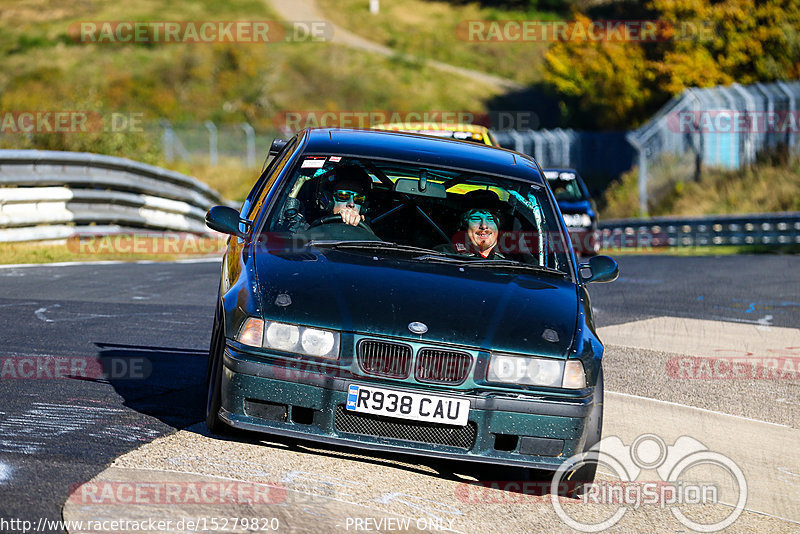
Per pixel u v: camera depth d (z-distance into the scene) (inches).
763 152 2965.1
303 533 374.0
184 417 517.0
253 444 478.9
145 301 943.0
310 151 580.7
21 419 487.2
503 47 6678.2
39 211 1365.7
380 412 440.1
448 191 605.0
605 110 4175.7
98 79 5064.0
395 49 6638.8
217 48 5457.7
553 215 579.5
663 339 911.0
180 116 4810.5
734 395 712.4
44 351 661.3
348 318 452.1
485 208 574.9
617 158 3823.8
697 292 1275.8
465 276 513.3
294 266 492.4
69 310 847.1
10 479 397.7
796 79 3457.2
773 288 1343.5
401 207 594.2
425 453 443.5
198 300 980.6
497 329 463.2
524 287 512.1
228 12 6796.3
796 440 612.1
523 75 6274.6
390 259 521.7
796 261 1770.4
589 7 4601.4
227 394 449.7
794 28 3496.6
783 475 545.6
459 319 463.8
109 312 853.8
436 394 442.0
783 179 2792.8
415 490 448.8
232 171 3427.7
